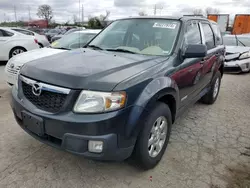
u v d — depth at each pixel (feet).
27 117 7.48
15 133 10.83
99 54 9.54
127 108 6.78
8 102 14.98
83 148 6.63
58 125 6.73
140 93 7.14
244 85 22.26
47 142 7.30
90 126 6.44
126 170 8.49
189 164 8.96
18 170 8.25
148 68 8.03
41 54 16.37
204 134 11.60
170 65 8.90
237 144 10.66
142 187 7.66
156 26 10.82
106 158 6.82
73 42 19.62
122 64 8.05
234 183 7.95
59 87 6.83
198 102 16.56
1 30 28.43
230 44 30.86
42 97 7.25
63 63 8.07
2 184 7.53
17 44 28.96
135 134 7.15
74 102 6.66
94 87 6.59
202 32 12.74
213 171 8.57
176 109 9.43
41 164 8.65
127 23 11.69
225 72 27.66
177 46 9.79
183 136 11.30
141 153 7.71
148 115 7.39
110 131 6.59
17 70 15.10
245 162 9.21
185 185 7.79
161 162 9.02
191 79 10.74
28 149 9.57
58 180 7.85
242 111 15.05
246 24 61.98
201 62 11.76
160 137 8.70
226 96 18.49
